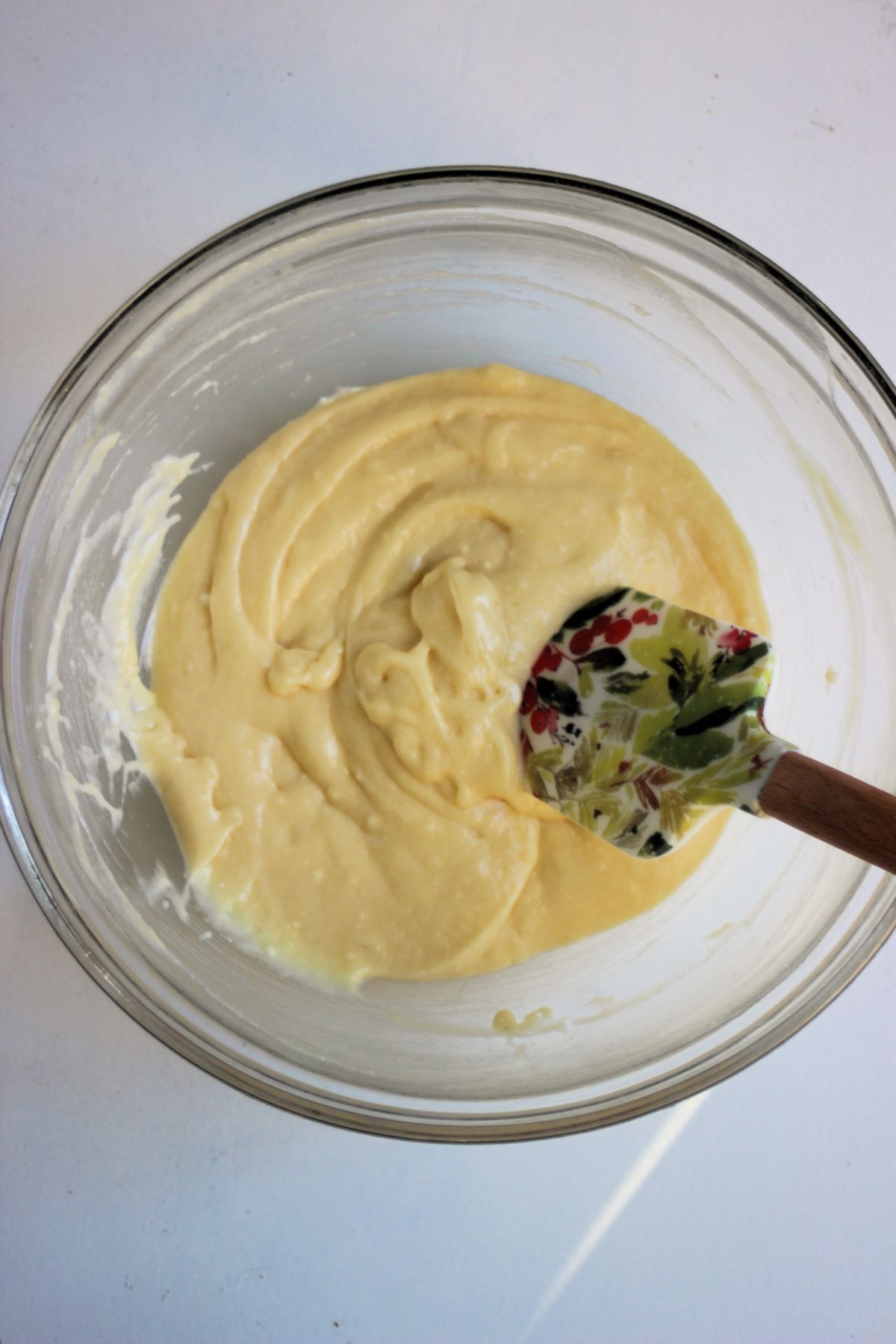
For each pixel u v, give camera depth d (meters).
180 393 0.49
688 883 0.50
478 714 0.48
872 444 0.48
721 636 0.45
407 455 0.50
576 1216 0.50
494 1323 0.50
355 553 0.50
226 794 0.49
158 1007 0.46
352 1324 0.49
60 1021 0.50
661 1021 0.49
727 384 0.50
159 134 0.51
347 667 0.50
